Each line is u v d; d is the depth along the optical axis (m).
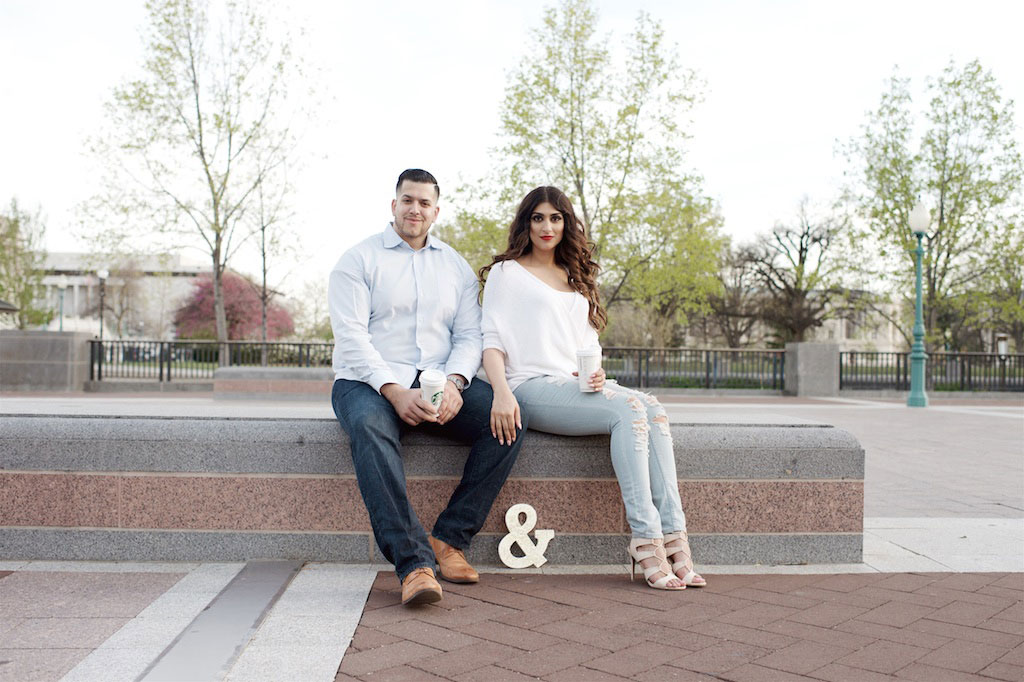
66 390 18.70
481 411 3.58
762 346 44.94
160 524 3.71
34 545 3.70
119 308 55.97
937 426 12.57
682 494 3.78
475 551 3.75
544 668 2.45
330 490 3.72
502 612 3.03
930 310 26.98
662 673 2.42
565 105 21.91
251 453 3.71
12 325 40.16
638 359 22.16
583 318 3.89
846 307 37.03
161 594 3.18
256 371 16.52
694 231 22.92
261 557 3.71
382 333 3.75
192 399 16.47
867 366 22.47
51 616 2.88
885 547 4.20
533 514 3.72
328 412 4.21
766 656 2.57
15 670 2.34
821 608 3.10
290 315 44.56
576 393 3.62
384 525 3.15
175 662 2.41
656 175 22.28
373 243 3.81
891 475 7.41
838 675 2.41
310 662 2.47
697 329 43.78
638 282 23.30
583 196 22.31
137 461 3.70
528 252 3.97
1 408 4.10
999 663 2.52
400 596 3.22
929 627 2.88
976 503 5.88
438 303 3.78
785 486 3.82
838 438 3.87
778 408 16.44
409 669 2.43
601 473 3.77
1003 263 26.02
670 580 3.35
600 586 3.41
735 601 3.19
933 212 24.98
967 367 22.81
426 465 3.73
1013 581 3.52
